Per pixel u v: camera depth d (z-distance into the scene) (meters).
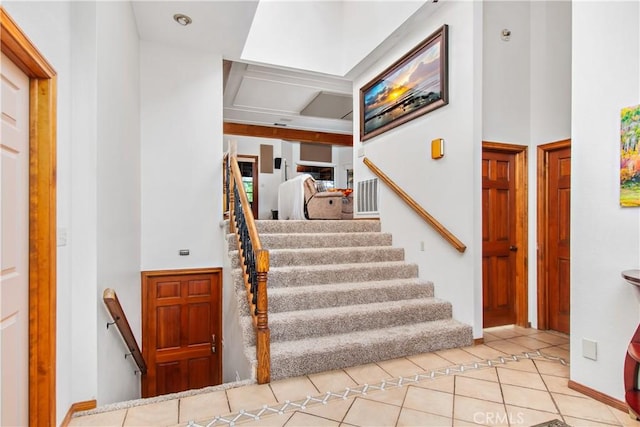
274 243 3.88
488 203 3.58
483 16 3.43
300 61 4.94
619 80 2.07
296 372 2.49
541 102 3.59
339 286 3.42
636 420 1.94
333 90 6.13
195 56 4.47
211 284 4.48
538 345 3.11
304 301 3.12
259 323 2.41
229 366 3.72
